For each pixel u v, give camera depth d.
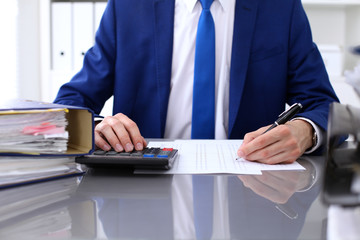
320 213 0.42
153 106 1.18
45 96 2.57
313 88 1.12
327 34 2.78
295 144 0.69
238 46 1.14
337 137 0.36
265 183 0.56
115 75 1.20
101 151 0.67
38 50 2.63
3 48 2.63
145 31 1.17
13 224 0.39
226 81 1.17
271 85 1.16
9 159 0.54
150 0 1.17
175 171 0.63
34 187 0.54
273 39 1.15
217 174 0.62
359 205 0.29
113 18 1.19
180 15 1.18
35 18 2.60
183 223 0.39
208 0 1.13
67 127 0.67
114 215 0.42
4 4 2.59
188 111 1.17
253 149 0.69
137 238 0.35
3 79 2.64
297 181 0.57
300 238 0.35
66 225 0.39
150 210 0.43
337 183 0.31
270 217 0.41
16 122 0.54
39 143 0.56
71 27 2.45
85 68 1.20
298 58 1.17
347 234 0.28
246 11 1.15
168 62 1.16
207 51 1.11
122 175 0.62
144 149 0.71
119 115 0.81
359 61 0.35
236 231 0.37
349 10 2.70
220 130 1.14
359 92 0.35
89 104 1.17
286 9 1.17
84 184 0.56
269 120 1.17
